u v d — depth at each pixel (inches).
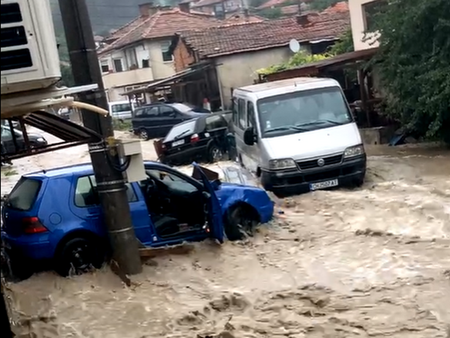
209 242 421.4
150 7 2551.7
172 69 2225.6
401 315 302.5
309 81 661.9
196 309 331.9
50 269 393.1
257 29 1711.4
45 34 225.9
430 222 463.2
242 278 377.7
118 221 381.1
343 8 2033.7
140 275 382.6
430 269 362.0
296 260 400.8
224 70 1616.6
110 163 378.0
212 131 934.4
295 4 2883.9
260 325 305.1
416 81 768.9
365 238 435.5
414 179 619.2
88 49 377.4
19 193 399.2
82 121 382.6
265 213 459.2
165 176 428.1
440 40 758.5
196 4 3393.2
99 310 340.8
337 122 621.9
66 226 382.3
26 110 232.5
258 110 627.2
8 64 220.5
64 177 393.1
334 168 589.9
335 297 333.1
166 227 414.6
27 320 327.6
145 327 316.5
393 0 824.3
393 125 931.3
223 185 457.1
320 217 502.3
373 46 1101.1
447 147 792.9
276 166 585.0
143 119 1408.7
